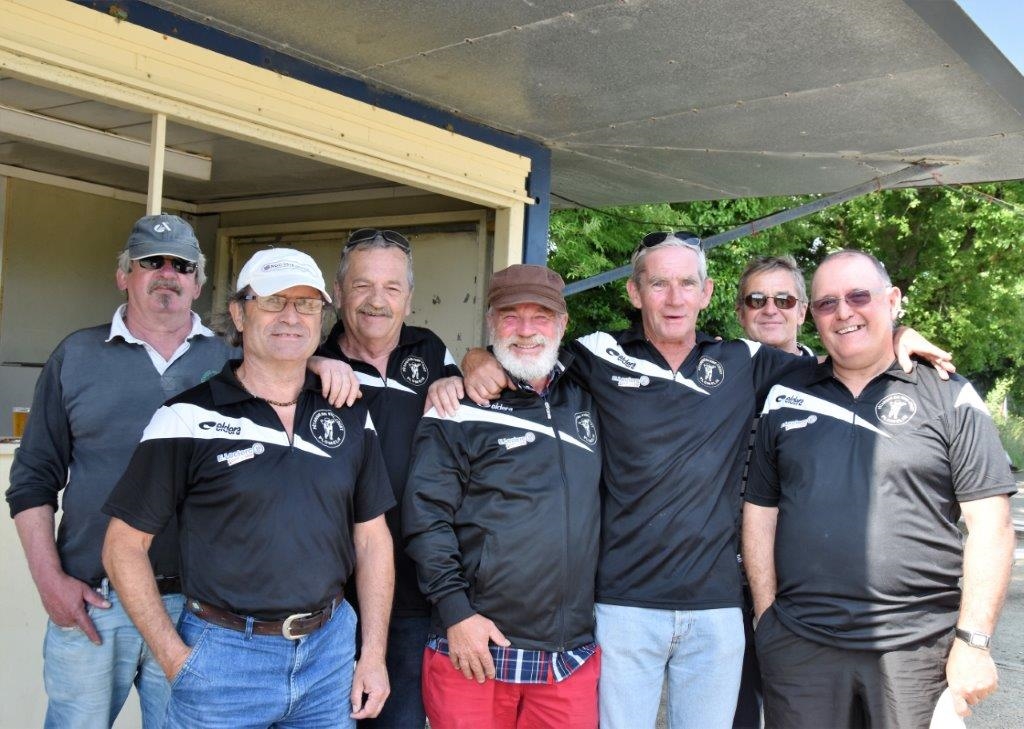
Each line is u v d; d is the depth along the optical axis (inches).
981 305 536.4
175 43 105.5
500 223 151.5
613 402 106.8
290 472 85.0
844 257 102.9
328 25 109.0
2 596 115.6
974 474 96.4
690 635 102.7
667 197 213.6
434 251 161.8
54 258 194.4
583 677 99.7
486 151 145.9
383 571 93.4
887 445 99.1
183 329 102.4
